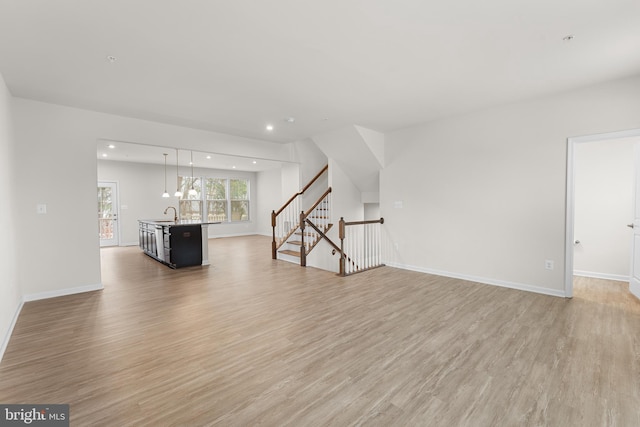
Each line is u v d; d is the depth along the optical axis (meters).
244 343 2.58
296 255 6.24
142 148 6.38
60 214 3.96
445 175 4.78
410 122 4.91
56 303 3.64
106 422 1.65
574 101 3.58
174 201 9.62
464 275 4.64
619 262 4.51
